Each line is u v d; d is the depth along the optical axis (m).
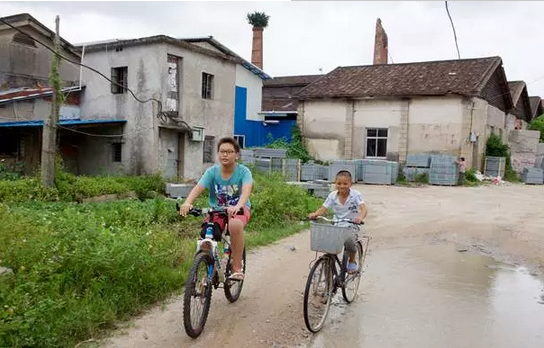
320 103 27.08
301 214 11.55
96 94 17.00
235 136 28.09
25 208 9.63
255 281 6.52
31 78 17.66
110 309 4.78
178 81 16.41
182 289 5.86
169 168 16.42
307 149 27.58
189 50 16.56
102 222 7.79
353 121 26.27
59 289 4.87
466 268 7.64
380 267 7.57
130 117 16.11
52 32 17.42
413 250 8.88
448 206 14.75
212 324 4.94
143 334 4.58
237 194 5.11
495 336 4.91
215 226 4.77
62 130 16.06
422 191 19.19
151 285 5.55
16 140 16.52
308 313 4.91
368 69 28.58
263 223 10.19
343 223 5.25
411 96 24.42
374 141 25.95
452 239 9.89
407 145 24.73
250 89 29.09
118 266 5.31
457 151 23.55
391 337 4.80
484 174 25.33
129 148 16.12
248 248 8.37
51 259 5.15
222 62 18.25
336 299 5.89
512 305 5.90
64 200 12.14
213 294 5.86
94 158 17.05
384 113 25.39
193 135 16.72
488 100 25.86
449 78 24.72
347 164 22.28
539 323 5.31
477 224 11.52
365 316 5.37
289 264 7.46
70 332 4.31
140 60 15.88
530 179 24.62
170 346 4.37
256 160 21.84
